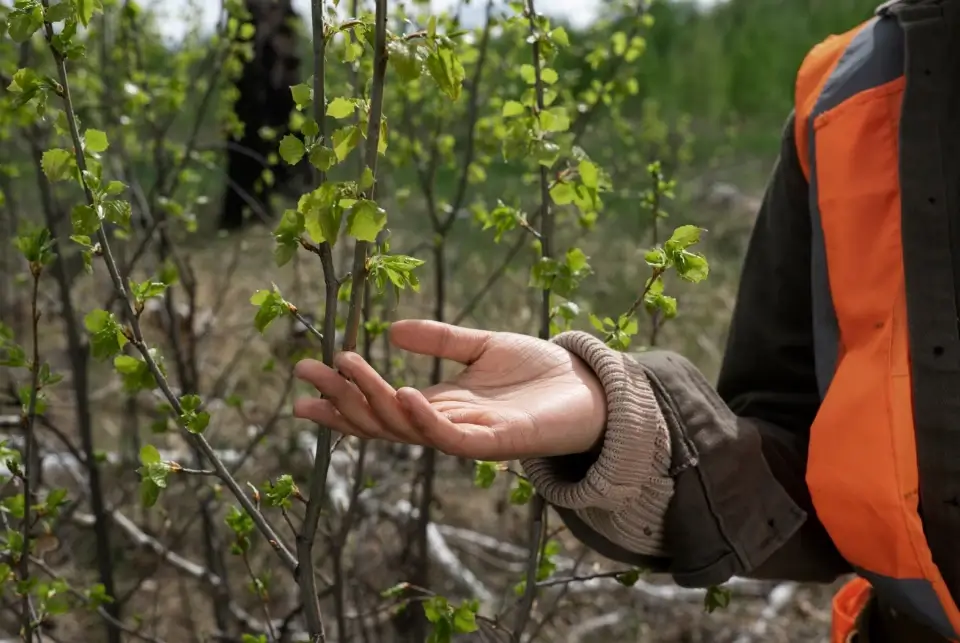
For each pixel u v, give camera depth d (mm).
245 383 3367
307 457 3049
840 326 1148
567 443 959
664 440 1049
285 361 2502
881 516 1080
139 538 2561
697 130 7668
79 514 2732
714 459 1095
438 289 2334
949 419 1045
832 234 1143
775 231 1308
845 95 1151
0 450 1246
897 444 1064
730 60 8234
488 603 2674
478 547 3127
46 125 2191
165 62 2740
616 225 4820
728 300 4543
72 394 3492
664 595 2895
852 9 7820
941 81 1063
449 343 996
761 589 2996
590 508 1124
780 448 1231
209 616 2703
